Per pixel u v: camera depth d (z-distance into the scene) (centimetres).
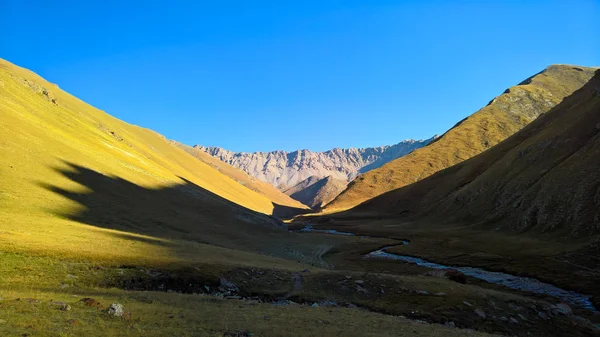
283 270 4912
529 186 12369
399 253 9769
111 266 3656
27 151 7550
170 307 2612
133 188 9144
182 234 7362
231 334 2080
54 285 2989
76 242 4259
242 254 6172
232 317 2519
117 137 16650
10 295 2289
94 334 1700
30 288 2797
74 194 7012
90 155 9862
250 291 3938
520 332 3725
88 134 12650
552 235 9025
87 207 6712
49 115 11588
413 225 17138
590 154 10388
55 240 4119
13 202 5491
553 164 12500
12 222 4603
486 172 17000
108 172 9250
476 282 6238
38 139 8488
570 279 6000
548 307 4394
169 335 1884
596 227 8012
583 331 3938
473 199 15650
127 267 3722
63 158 8388
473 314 3947
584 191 9269
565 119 15312
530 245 8662
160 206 8775
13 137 7706
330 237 13075
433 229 14625
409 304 4119
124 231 6116
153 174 11844
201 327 2144
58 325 1728
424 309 3988
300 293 4100
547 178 11288
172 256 4503
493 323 3822
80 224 5681
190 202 10462
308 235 13325
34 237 4044
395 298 4262
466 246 9600
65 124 11819
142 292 3127
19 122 8650
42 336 1539
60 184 7100
